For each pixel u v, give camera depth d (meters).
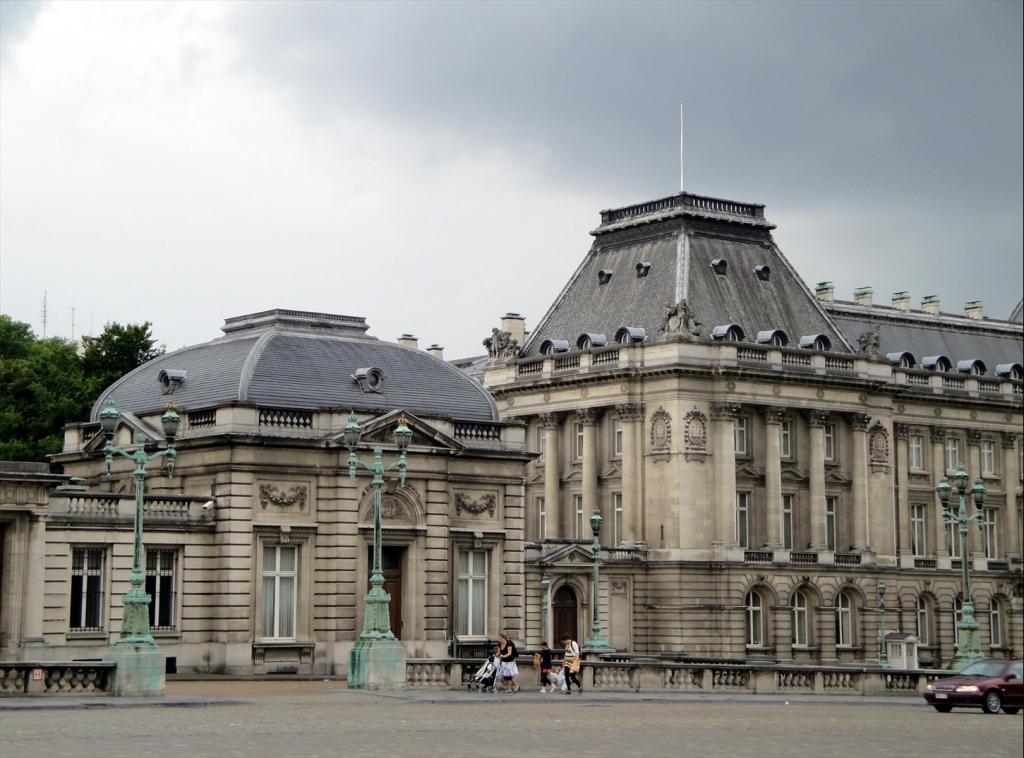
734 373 122.50
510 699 67.00
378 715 56.44
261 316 95.31
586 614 117.81
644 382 123.81
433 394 94.00
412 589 89.62
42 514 75.75
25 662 60.53
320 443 86.88
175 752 42.38
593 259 135.62
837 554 127.50
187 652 84.00
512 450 94.44
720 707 67.12
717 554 120.94
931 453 141.88
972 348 149.50
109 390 96.81
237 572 84.38
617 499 126.12
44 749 42.75
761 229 132.88
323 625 86.62
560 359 129.50
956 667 85.31
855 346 140.50
